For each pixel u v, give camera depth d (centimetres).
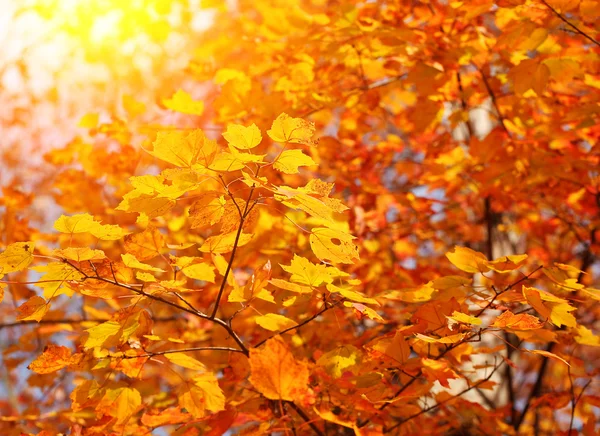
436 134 299
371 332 198
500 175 218
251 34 275
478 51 216
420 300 181
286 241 206
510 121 221
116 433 176
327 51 214
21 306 165
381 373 175
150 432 178
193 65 243
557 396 200
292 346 200
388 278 233
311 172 268
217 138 233
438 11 214
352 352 176
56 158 224
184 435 177
